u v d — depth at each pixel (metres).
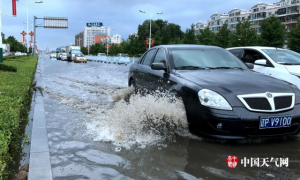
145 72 5.75
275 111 3.53
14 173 2.91
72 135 4.06
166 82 4.61
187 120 3.89
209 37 44.03
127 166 3.05
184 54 5.12
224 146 3.66
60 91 8.41
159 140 3.87
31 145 3.62
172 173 2.88
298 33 32.59
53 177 2.79
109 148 3.57
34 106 6.01
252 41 35.28
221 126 3.52
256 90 3.63
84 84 10.45
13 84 7.09
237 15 94.31
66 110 5.67
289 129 3.66
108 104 6.36
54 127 4.46
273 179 2.77
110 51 75.38
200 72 4.44
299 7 72.19
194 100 3.78
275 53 6.55
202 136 3.73
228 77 4.13
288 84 4.00
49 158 3.22
